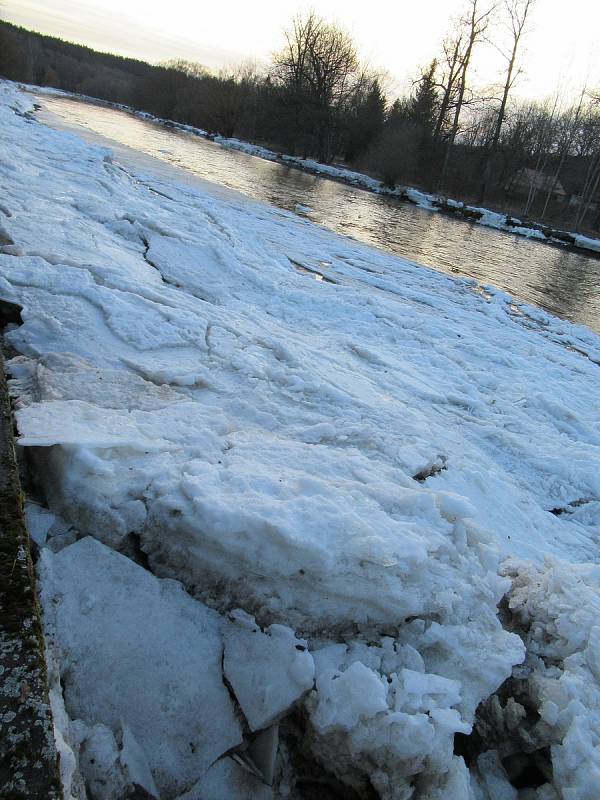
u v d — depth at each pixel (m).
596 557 4.71
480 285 13.73
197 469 3.12
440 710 2.47
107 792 2.06
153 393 4.11
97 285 5.60
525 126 40.47
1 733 1.68
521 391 7.56
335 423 4.77
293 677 2.50
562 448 6.32
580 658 2.86
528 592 3.22
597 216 37.06
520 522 4.66
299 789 2.44
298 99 43.38
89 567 2.66
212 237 9.61
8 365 3.95
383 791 2.35
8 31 59.97
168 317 5.71
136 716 2.32
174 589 2.76
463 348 8.65
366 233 18.06
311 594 2.79
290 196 21.97
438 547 3.13
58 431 2.98
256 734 2.46
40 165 10.51
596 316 13.93
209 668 2.55
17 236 6.28
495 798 2.53
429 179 38.59
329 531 2.82
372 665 2.67
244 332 6.25
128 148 21.78
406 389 6.59
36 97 37.44
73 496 2.84
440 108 39.66
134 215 8.82
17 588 2.08
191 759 2.31
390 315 9.02
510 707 2.75
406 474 4.27
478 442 6.02
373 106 45.12
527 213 36.62
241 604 2.80
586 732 2.51
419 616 2.92
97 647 2.43
